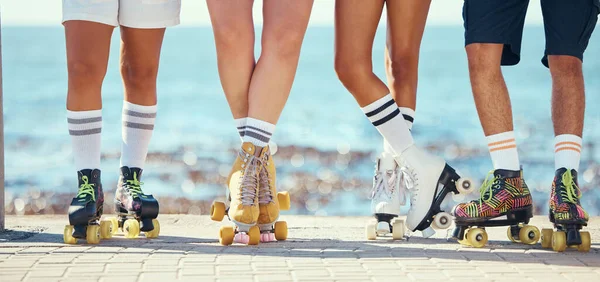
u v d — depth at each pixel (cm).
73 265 326
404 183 427
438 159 416
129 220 422
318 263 332
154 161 1287
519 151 1315
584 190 1012
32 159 1343
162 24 422
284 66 394
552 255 360
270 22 395
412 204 417
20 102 2705
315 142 1552
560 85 396
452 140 1487
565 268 324
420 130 1667
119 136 1582
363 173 1199
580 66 400
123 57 436
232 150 1428
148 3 418
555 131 397
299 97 2884
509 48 405
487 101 396
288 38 392
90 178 406
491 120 397
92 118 412
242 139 415
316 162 1301
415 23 427
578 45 396
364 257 348
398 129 415
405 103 432
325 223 511
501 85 396
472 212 387
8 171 1220
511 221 390
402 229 420
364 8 407
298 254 357
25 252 362
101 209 409
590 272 315
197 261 336
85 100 409
